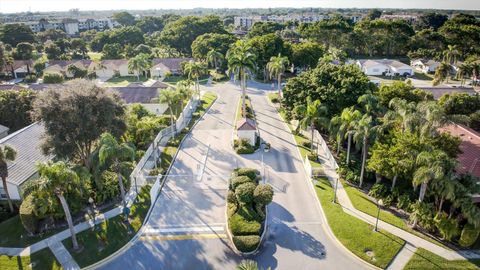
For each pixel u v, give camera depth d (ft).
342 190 128.57
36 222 106.32
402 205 113.50
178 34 437.17
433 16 617.21
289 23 622.95
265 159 153.69
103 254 97.60
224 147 166.61
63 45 458.09
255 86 284.82
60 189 91.20
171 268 92.84
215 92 266.16
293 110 179.32
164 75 332.80
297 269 91.56
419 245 99.30
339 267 92.27
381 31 404.77
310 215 114.21
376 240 100.78
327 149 155.02
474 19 475.31
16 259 96.37
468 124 159.94
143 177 136.05
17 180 122.62
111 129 131.75
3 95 182.70
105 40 478.18
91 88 129.29
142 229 108.17
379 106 151.33
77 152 129.70
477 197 110.93
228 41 356.18
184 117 203.72
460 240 97.96
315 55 302.25
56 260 95.66
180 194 126.82
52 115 120.88
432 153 101.71
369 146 132.57
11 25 484.33
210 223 110.83
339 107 163.43
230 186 123.65
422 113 119.14
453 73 327.88
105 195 119.65
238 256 96.68
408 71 332.80
